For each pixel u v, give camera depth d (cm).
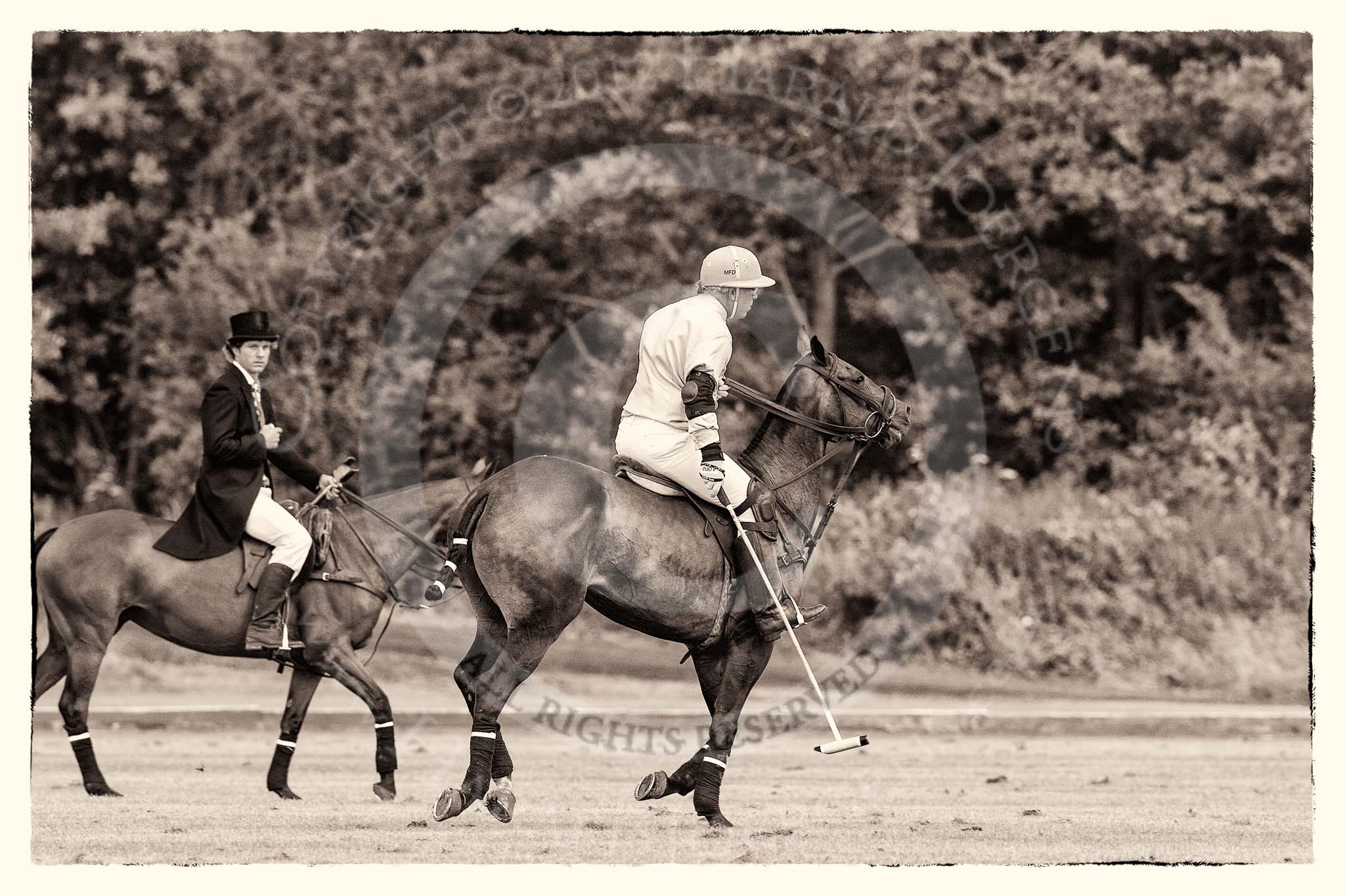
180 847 675
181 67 1789
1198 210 1914
